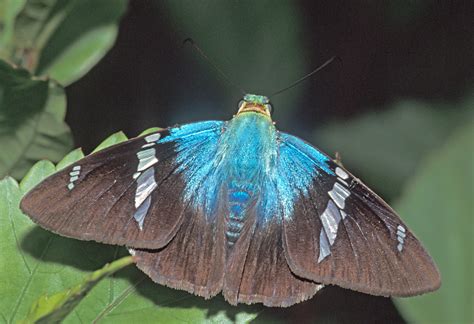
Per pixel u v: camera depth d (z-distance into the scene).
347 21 0.34
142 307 0.28
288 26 0.34
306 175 0.29
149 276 0.28
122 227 0.28
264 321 0.32
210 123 0.29
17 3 0.30
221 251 0.28
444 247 0.28
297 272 0.28
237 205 0.28
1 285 0.28
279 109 0.34
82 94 0.34
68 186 0.28
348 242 0.28
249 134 0.29
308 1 0.34
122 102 0.34
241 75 0.34
